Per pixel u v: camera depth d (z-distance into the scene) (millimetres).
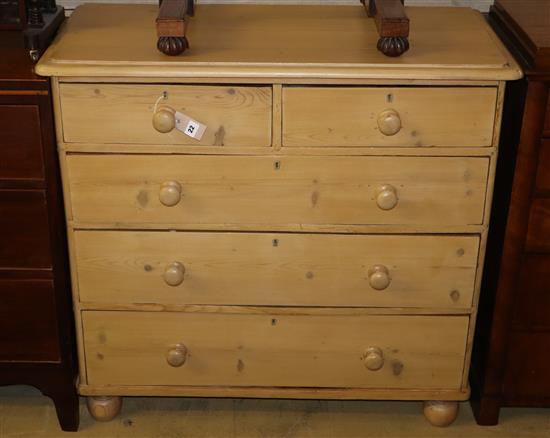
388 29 1767
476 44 1881
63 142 1820
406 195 1880
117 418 2197
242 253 1943
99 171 1852
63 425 2143
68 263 1980
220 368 2084
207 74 1732
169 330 2035
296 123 1800
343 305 2004
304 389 2104
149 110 1790
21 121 1792
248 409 2234
